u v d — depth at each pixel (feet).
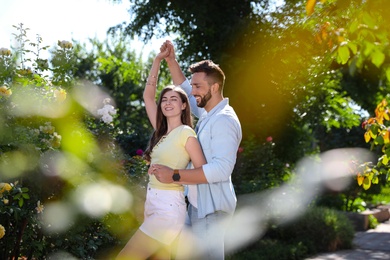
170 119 15.01
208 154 14.37
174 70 17.39
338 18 13.35
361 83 59.21
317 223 42.83
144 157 15.29
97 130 23.06
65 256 20.74
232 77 44.86
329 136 71.87
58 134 20.74
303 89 42.75
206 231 14.39
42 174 19.36
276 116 45.96
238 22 44.24
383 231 56.49
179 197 14.80
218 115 14.37
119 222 22.15
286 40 32.91
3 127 18.75
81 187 20.38
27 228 20.01
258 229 38.68
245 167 42.80
